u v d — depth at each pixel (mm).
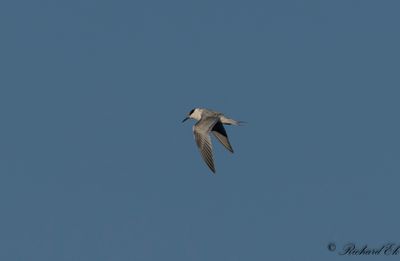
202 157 34562
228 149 36375
